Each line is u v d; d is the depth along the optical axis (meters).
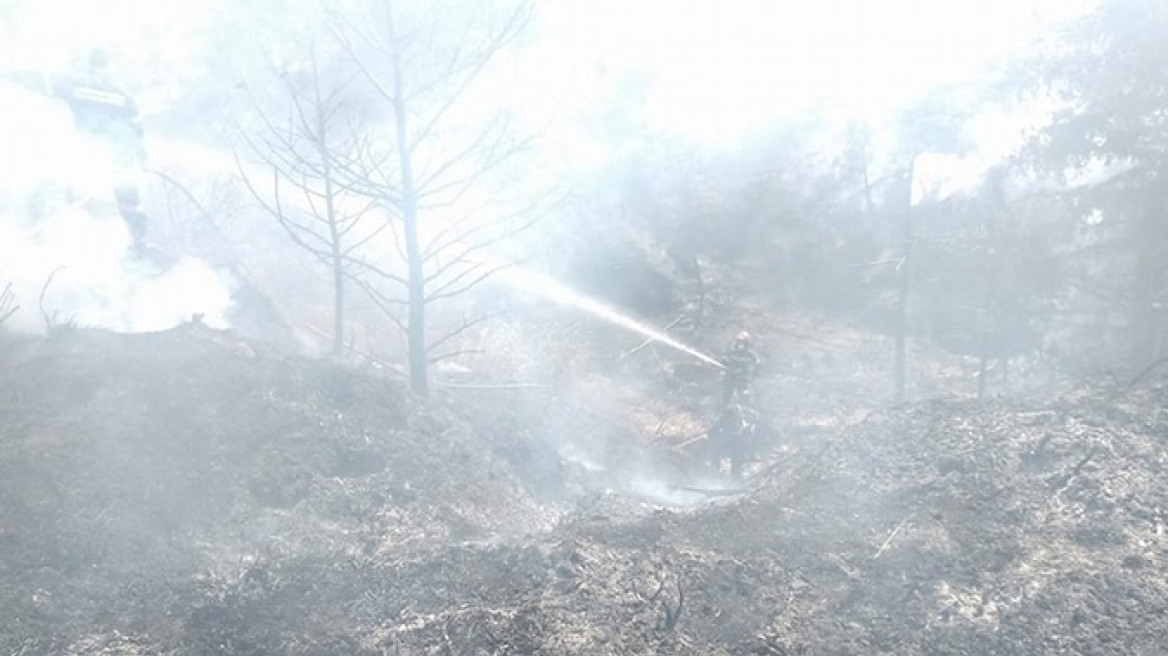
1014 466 7.06
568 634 5.33
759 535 6.52
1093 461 6.98
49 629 5.57
